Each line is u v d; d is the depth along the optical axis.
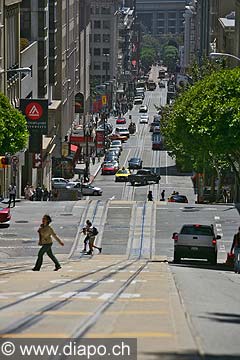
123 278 44.41
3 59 153.38
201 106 100.69
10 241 91.19
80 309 26.31
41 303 28.39
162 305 27.91
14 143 123.81
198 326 22.70
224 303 31.56
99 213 114.50
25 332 20.91
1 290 34.94
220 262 78.06
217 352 18.92
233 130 96.19
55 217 110.69
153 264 67.75
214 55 103.69
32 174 179.38
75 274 48.12
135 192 186.88
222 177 166.00
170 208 120.56
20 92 174.12
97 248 88.00
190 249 72.62
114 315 24.62
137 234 100.19
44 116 142.38
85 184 183.62
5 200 126.69
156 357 18.11
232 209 120.94
